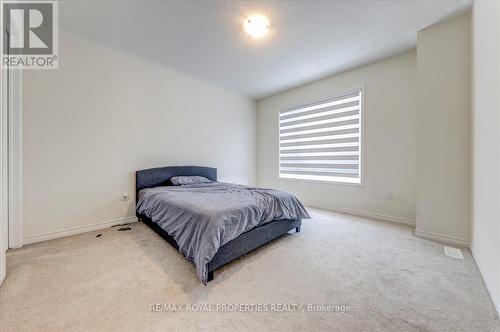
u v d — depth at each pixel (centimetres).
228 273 169
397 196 300
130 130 300
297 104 424
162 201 229
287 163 450
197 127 384
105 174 277
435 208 233
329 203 375
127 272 169
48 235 236
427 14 215
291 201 252
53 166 239
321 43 268
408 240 234
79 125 256
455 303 134
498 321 120
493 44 144
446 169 226
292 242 230
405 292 145
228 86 421
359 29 240
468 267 176
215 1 197
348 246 220
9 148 209
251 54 296
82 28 241
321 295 143
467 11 210
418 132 242
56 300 136
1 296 139
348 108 351
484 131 163
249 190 273
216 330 114
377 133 315
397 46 275
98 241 231
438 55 229
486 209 156
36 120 227
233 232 171
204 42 267
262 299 139
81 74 256
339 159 364
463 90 215
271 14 214
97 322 118
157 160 330
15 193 212
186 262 186
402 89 293
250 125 490
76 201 255
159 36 255
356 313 126
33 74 225
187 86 366
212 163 411
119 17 220
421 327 116
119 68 287
